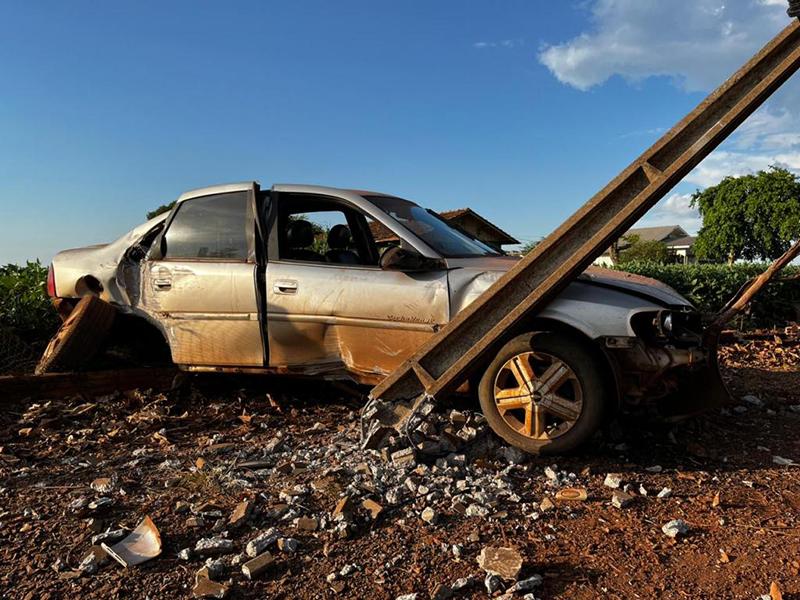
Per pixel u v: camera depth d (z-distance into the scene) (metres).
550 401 3.99
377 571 2.67
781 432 4.87
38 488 3.56
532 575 2.66
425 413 3.99
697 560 2.81
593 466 3.99
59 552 2.82
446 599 2.47
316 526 3.05
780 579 2.63
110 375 5.55
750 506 3.41
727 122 3.98
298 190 5.16
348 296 4.68
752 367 7.55
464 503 3.32
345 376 4.87
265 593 2.53
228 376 5.98
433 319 4.43
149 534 2.93
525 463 3.97
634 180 4.16
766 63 4.05
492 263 4.64
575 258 3.96
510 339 4.15
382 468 3.77
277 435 4.61
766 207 49.53
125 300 5.62
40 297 7.26
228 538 2.96
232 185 5.32
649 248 49.16
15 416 4.91
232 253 5.14
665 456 4.26
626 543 2.96
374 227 5.20
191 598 2.48
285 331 4.90
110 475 3.79
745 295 4.71
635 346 3.96
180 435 4.66
